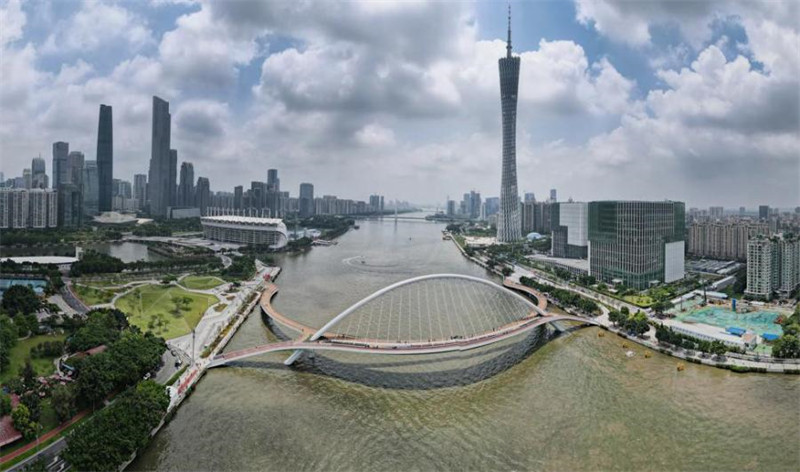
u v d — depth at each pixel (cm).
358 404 16500
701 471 12838
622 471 12825
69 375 17925
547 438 14412
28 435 13838
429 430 14825
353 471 12744
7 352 18950
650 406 16500
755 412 16112
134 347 18462
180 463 13162
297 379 18538
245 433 14638
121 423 13275
